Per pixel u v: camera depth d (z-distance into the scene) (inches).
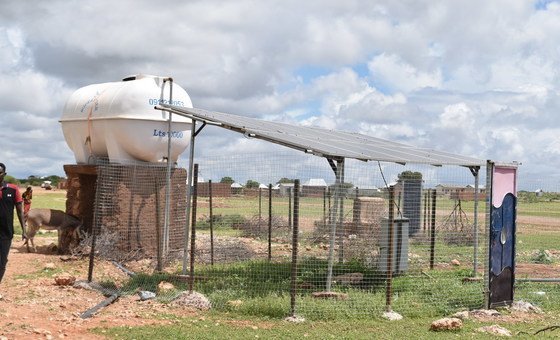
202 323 438.3
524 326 470.3
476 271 664.4
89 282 570.3
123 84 789.2
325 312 471.2
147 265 706.2
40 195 2415.1
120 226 746.8
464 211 1138.0
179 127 787.4
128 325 424.5
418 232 772.0
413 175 701.9
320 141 584.4
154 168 778.8
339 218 678.5
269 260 734.5
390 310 487.5
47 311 452.4
